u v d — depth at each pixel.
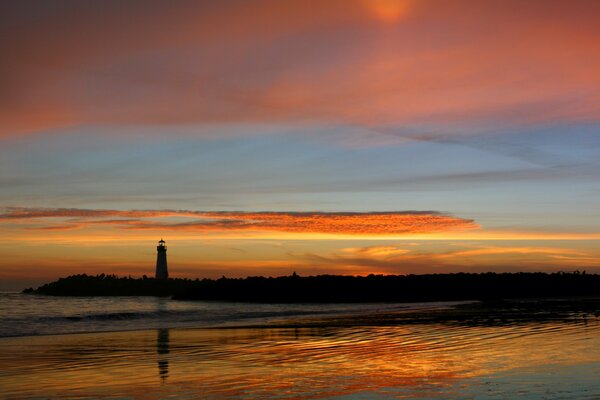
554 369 12.99
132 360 15.59
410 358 15.20
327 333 22.98
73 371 13.75
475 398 10.15
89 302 63.09
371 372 13.07
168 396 10.80
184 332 24.44
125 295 85.25
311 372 13.24
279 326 27.42
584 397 10.12
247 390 11.24
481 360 14.56
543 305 44.88
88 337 22.30
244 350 17.67
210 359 15.68
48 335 23.25
